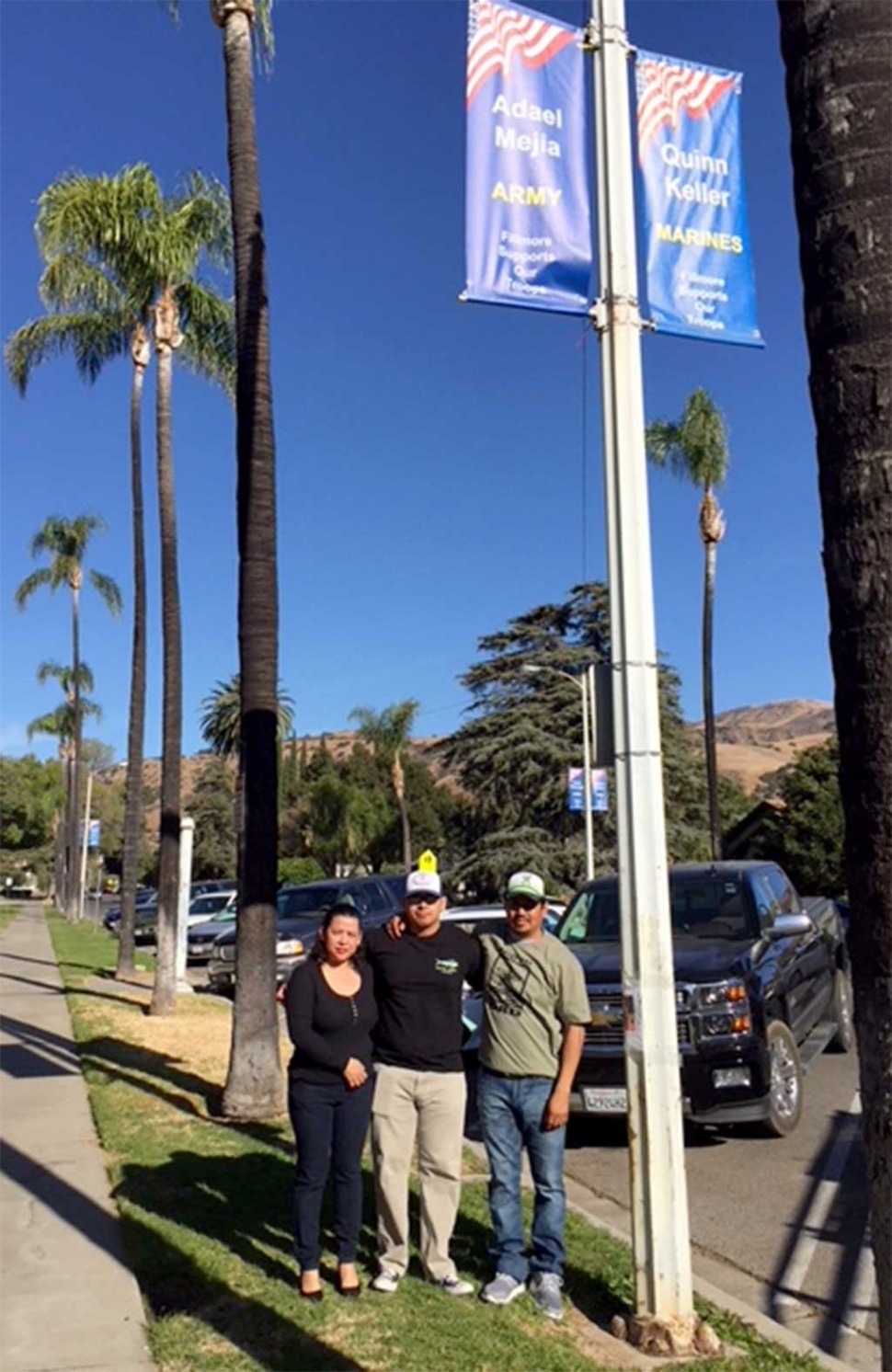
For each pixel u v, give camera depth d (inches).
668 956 187.8
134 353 725.3
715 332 205.6
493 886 1724.9
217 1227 231.5
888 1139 92.6
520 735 1711.4
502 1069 204.1
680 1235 182.2
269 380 361.7
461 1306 192.5
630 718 192.2
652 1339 177.9
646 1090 183.8
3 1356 173.2
